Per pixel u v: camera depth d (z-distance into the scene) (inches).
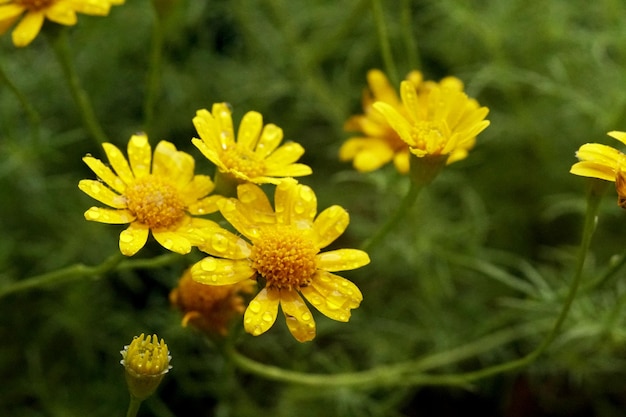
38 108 10.0
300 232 7.1
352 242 10.2
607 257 10.1
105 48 10.3
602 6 10.4
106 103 10.3
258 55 10.7
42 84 10.0
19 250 9.5
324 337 10.0
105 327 9.4
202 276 6.9
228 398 9.1
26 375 9.3
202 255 7.6
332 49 10.4
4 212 9.7
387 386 8.8
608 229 10.2
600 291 9.5
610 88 9.9
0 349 9.3
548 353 9.3
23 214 9.8
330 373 9.5
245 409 9.1
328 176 10.8
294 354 9.5
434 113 7.6
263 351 9.6
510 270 10.3
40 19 7.7
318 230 7.2
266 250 7.0
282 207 7.2
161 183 7.2
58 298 9.5
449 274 10.0
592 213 7.2
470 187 10.3
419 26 11.7
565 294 8.5
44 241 9.7
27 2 7.8
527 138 10.5
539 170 10.6
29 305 9.4
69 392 9.1
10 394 9.1
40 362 9.4
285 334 9.6
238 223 7.1
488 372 8.0
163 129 10.4
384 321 9.7
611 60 11.0
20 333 9.4
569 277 9.3
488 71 10.1
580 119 10.5
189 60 10.9
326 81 11.5
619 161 7.1
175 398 9.4
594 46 10.1
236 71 10.8
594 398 9.6
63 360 9.3
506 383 9.6
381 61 11.5
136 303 9.8
